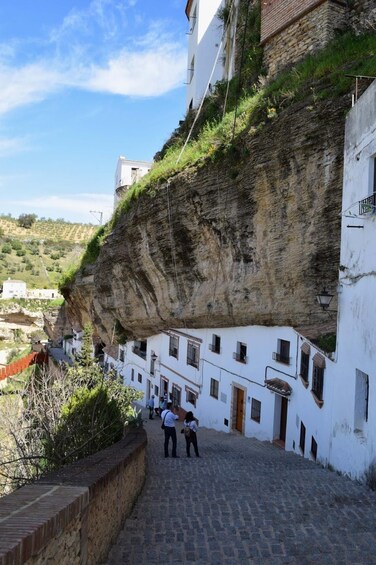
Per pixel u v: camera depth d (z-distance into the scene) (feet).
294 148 46.26
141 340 96.94
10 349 201.67
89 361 57.93
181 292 70.38
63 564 11.39
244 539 19.53
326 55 50.16
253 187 51.85
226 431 63.31
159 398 86.22
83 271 109.40
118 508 19.80
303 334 45.19
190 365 74.74
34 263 339.36
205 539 19.57
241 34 76.18
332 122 42.86
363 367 29.48
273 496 26.03
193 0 98.89
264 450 48.93
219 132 60.39
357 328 31.12
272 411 53.26
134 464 24.61
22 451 30.25
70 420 31.63
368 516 22.00
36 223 458.09
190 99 98.58
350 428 31.37
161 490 27.96
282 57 62.18
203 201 59.88
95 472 16.69
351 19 54.90
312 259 46.88
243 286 56.65
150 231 71.46
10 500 11.39
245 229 54.49
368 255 29.73
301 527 20.75
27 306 224.74
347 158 36.65
